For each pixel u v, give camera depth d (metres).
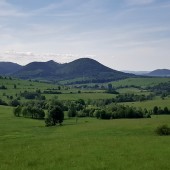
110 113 171.12
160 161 38.47
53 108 139.50
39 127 128.88
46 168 36.00
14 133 103.06
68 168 35.78
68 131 104.06
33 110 171.38
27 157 41.94
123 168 35.50
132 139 58.25
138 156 41.72
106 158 40.62
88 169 35.28
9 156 43.19
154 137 61.62
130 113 170.75
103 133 87.00
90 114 182.62
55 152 45.25
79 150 46.66
